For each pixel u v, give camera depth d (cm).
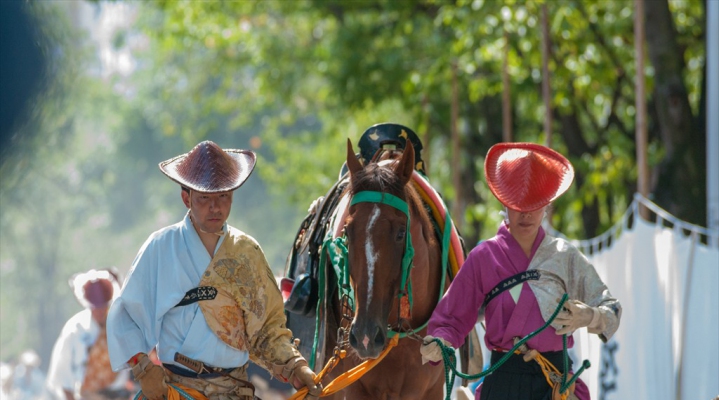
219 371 1605
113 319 1580
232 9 7750
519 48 5319
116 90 16888
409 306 1814
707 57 3192
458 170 5578
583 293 1691
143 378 1562
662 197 3869
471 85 5616
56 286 17575
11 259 17100
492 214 5941
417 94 6112
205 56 9219
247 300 1619
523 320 1661
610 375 2892
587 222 5706
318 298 2019
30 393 5822
